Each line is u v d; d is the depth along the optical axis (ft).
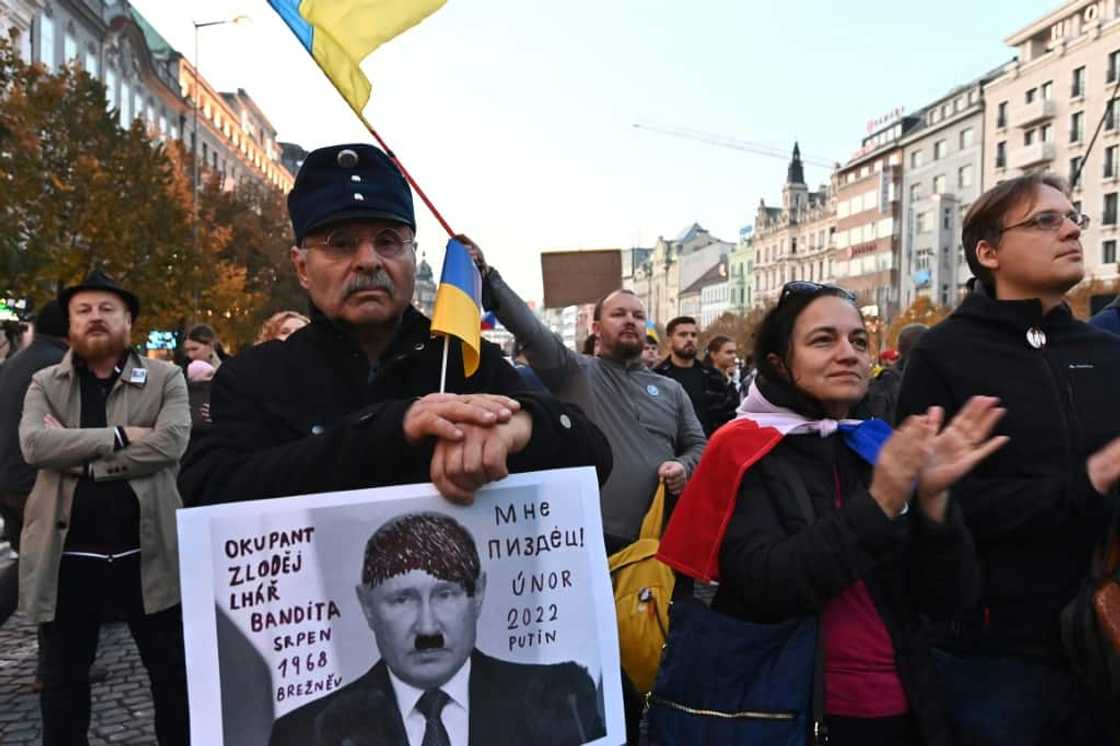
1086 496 6.45
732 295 350.02
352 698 4.15
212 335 23.16
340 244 5.13
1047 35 186.80
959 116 209.87
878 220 241.55
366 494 4.26
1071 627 6.14
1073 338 7.09
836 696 5.87
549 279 14.07
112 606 9.95
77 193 63.00
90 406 10.57
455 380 5.35
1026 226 6.98
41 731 11.91
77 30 120.16
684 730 5.98
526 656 4.45
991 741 6.44
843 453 6.42
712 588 9.46
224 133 218.59
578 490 4.65
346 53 5.07
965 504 6.67
